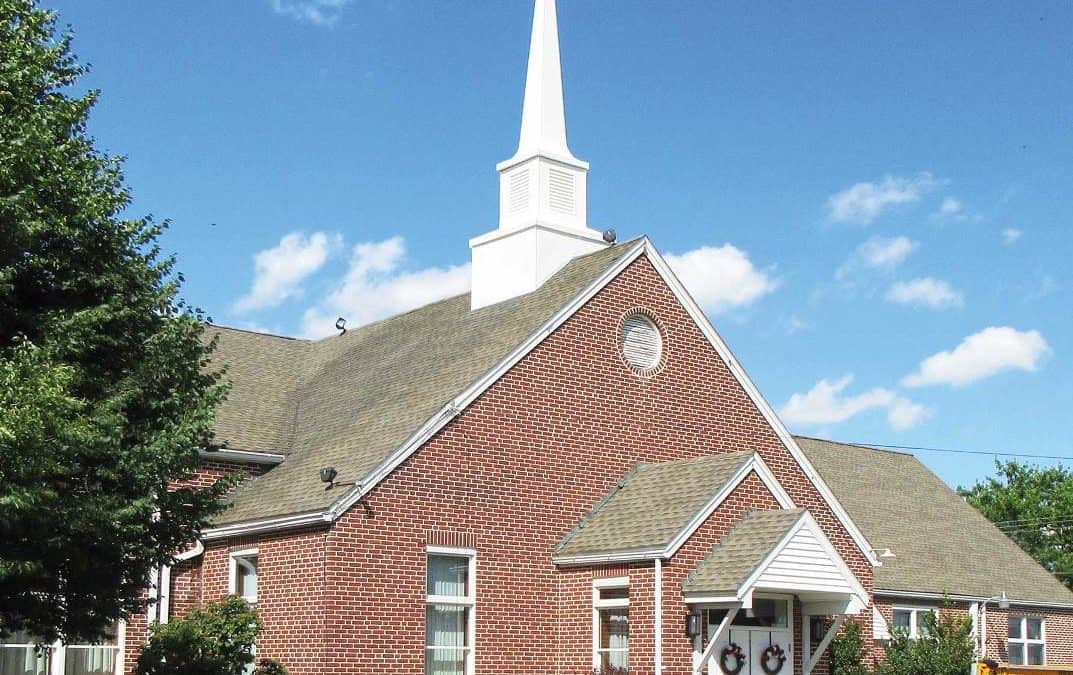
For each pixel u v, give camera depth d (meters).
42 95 21.53
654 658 24.92
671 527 25.64
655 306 30.92
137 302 21.97
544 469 28.12
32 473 17.81
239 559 27.69
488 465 27.28
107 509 19.91
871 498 42.88
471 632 26.39
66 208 20.89
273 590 26.17
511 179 33.62
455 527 26.53
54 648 27.62
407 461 26.09
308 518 25.22
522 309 30.78
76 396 20.69
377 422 28.80
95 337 20.94
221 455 30.30
